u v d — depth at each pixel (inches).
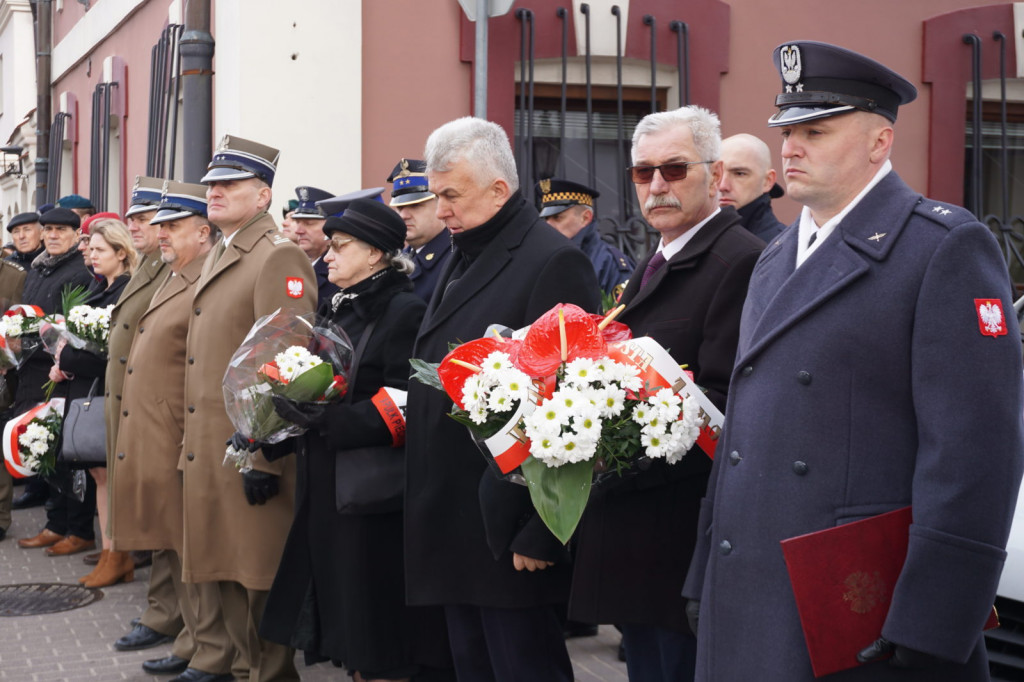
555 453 96.4
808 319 87.0
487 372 101.6
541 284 122.3
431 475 124.9
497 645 123.2
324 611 144.6
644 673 117.9
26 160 602.2
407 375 143.2
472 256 130.1
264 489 154.8
